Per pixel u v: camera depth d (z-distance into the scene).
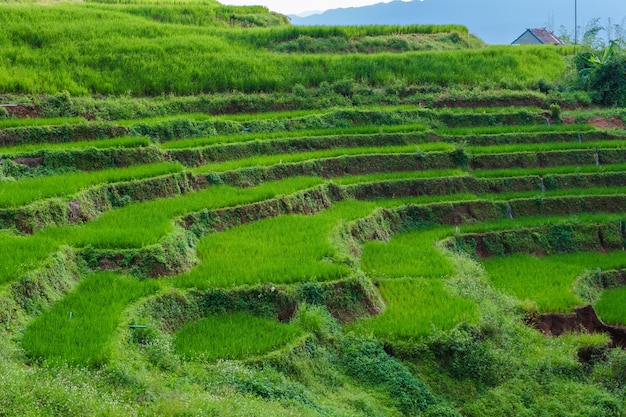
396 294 19.17
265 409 12.52
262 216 22.28
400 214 25.69
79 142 24.61
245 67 34.59
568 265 23.92
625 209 28.80
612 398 16.80
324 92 34.38
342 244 20.95
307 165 26.86
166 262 17.70
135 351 13.83
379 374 15.69
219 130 29.02
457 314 17.92
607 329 20.28
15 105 26.62
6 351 12.75
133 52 33.16
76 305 15.12
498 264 24.00
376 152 28.98
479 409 16.09
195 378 13.56
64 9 37.06
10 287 14.38
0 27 32.03
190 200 21.80
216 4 48.53
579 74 40.06
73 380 12.00
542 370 17.52
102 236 17.83
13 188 19.47
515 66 40.69
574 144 32.41
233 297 16.86
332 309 17.44
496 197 28.06
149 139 25.86
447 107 35.53
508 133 33.06
